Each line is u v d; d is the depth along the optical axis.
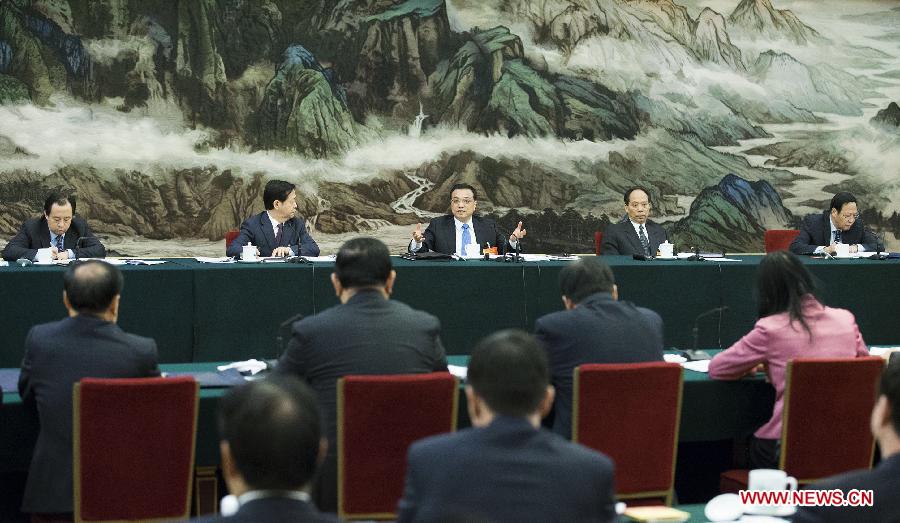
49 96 9.55
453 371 4.16
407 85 10.38
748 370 3.98
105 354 3.39
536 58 10.73
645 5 11.07
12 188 9.45
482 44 10.59
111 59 9.69
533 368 2.08
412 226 10.39
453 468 2.01
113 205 9.68
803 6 11.45
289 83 10.09
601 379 3.40
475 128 10.56
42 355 3.38
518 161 10.66
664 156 11.07
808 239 7.80
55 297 5.40
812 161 11.43
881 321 6.27
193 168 9.86
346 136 10.23
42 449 3.34
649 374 3.44
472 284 5.84
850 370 3.63
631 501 3.53
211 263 5.93
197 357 5.59
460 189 7.28
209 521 1.57
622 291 5.98
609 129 10.92
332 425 3.34
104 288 3.44
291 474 1.57
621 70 10.98
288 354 3.42
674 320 6.05
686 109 11.15
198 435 3.69
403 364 3.40
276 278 5.68
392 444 3.22
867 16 11.56
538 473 2.00
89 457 3.16
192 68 9.87
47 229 6.71
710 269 6.09
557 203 10.77
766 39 11.38
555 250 10.76
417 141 10.41
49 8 9.56
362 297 3.49
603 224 10.88
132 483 3.20
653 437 3.48
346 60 10.23
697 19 11.22
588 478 2.00
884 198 11.55
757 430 3.99
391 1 10.34
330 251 10.20
